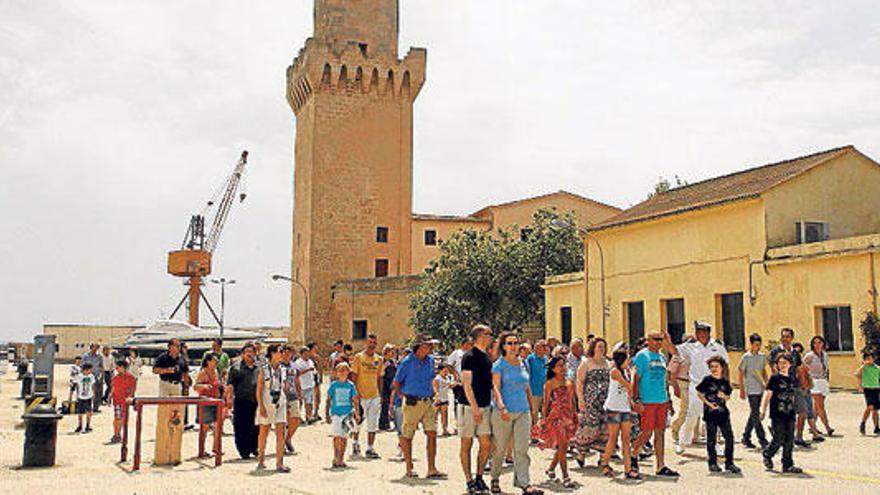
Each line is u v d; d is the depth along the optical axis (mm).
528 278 44531
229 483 11742
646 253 34344
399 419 16594
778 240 28859
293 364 20844
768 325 28406
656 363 12156
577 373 12922
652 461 13508
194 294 96875
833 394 24859
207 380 17266
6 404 29406
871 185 30859
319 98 60375
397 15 63938
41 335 25359
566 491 10906
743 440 15305
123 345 66938
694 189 36656
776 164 33469
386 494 10852
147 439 18219
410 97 62688
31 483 11789
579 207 63000
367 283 56719
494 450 10844
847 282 25734
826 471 12352
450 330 45031
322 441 17422
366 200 60656
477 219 65312
